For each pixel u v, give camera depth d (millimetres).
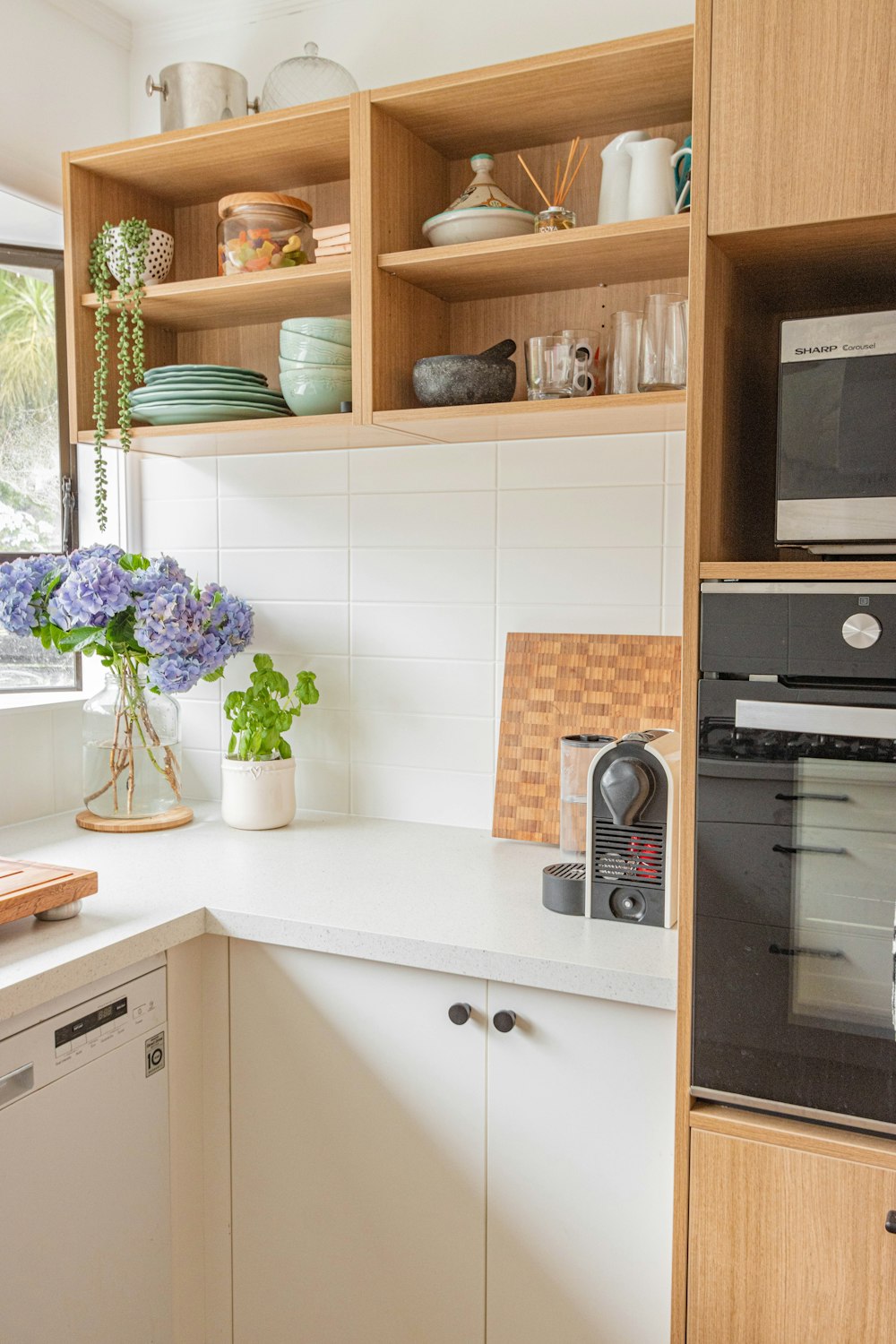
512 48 1868
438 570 2008
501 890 1641
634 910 1487
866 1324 1188
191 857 1814
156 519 2268
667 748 1519
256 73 2088
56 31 2033
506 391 1680
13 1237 1299
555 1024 1375
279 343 2074
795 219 1159
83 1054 1396
